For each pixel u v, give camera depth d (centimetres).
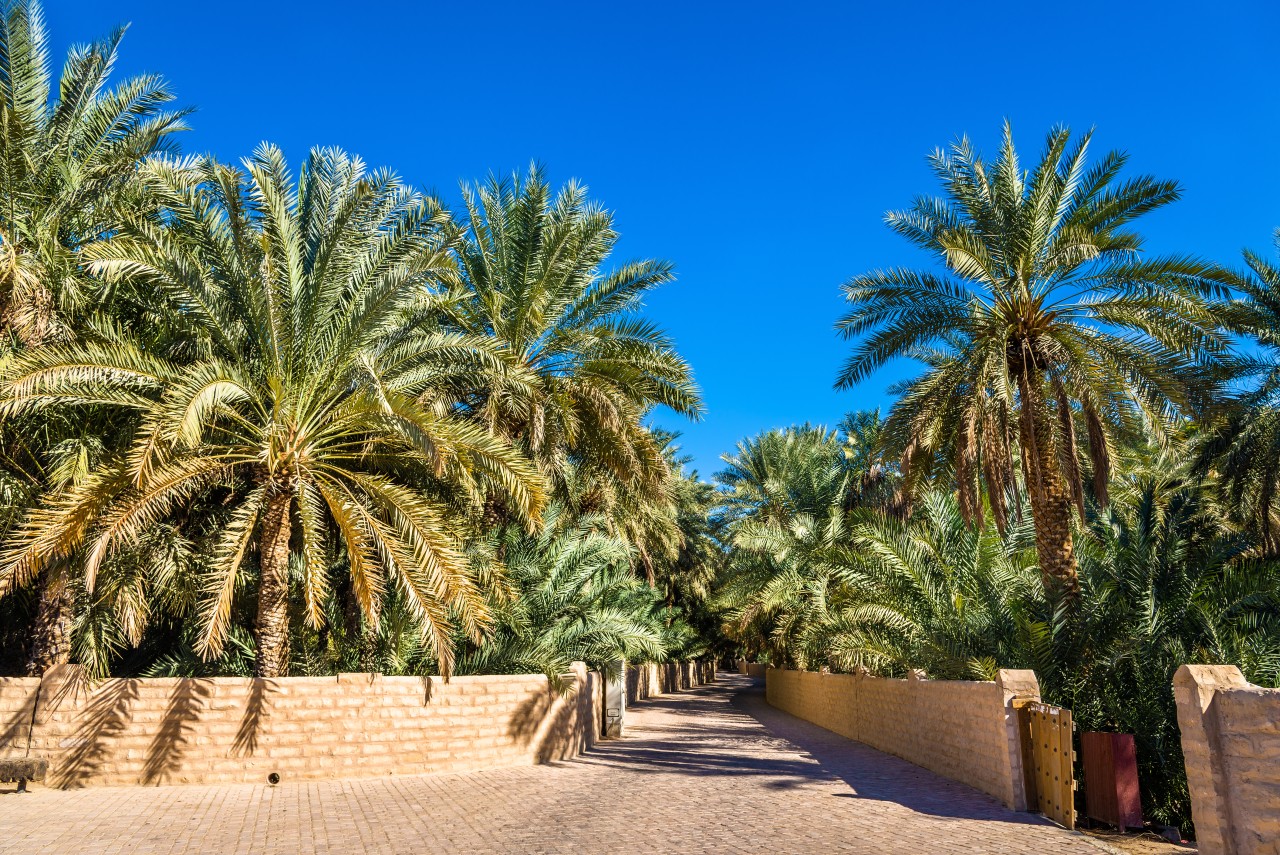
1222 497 1691
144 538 1095
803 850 667
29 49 1136
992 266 1323
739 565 2744
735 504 3117
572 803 911
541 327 1617
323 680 1127
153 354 1188
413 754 1167
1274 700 514
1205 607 1075
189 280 1041
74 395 975
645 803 905
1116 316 1299
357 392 1127
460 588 1080
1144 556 1138
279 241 1131
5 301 1013
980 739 974
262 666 1137
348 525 1070
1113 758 802
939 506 1481
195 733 1053
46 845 697
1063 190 1327
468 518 1426
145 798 935
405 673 1362
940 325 1380
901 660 1356
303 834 755
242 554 1048
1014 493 1388
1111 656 1019
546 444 1549
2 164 1080
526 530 1634
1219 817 549
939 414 1391
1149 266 1245
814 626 2130
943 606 1298
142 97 1259
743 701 3378
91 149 1215
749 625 2905
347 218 1130
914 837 712
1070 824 764
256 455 1124
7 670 1384
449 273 1289
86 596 1078
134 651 1452
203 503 1314
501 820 816
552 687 1358
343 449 1270
